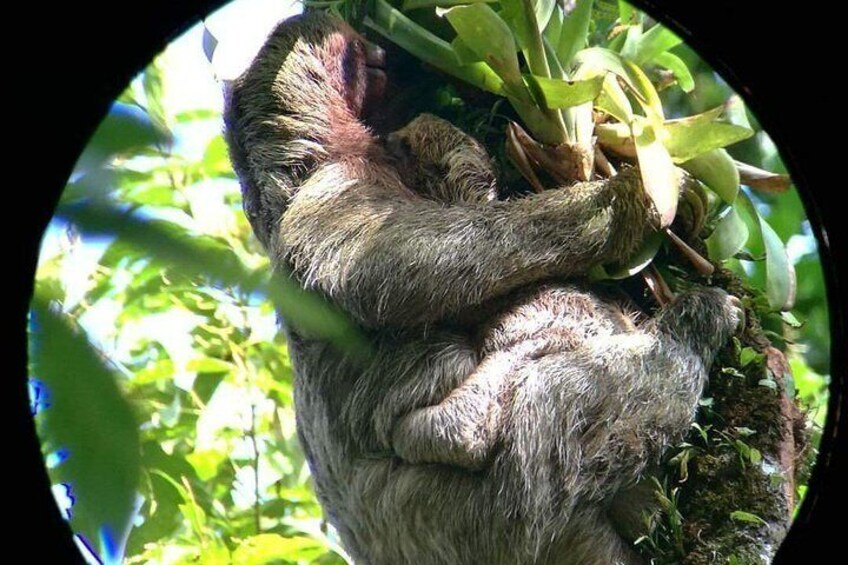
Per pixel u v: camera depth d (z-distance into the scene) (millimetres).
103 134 3066
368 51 8555
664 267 7406
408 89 8625
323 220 7500
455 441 6582
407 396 7020
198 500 9414
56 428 3197
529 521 6543
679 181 7039
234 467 9906
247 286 2828
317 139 8070
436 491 6762
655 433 6547
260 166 8109
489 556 6652
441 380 6973
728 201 7176
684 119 6945
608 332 7043
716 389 7020
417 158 7992
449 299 7027
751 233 8398
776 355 7266
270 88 8219
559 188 7332
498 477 6609
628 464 6512
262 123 8180
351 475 7379
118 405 3252
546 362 6727
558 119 7273
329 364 7527
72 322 3303
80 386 3223
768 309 7680
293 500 10109
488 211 7266
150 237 2750
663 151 6820
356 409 7301
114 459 3207
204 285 2934
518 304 7117
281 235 7633
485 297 7043
